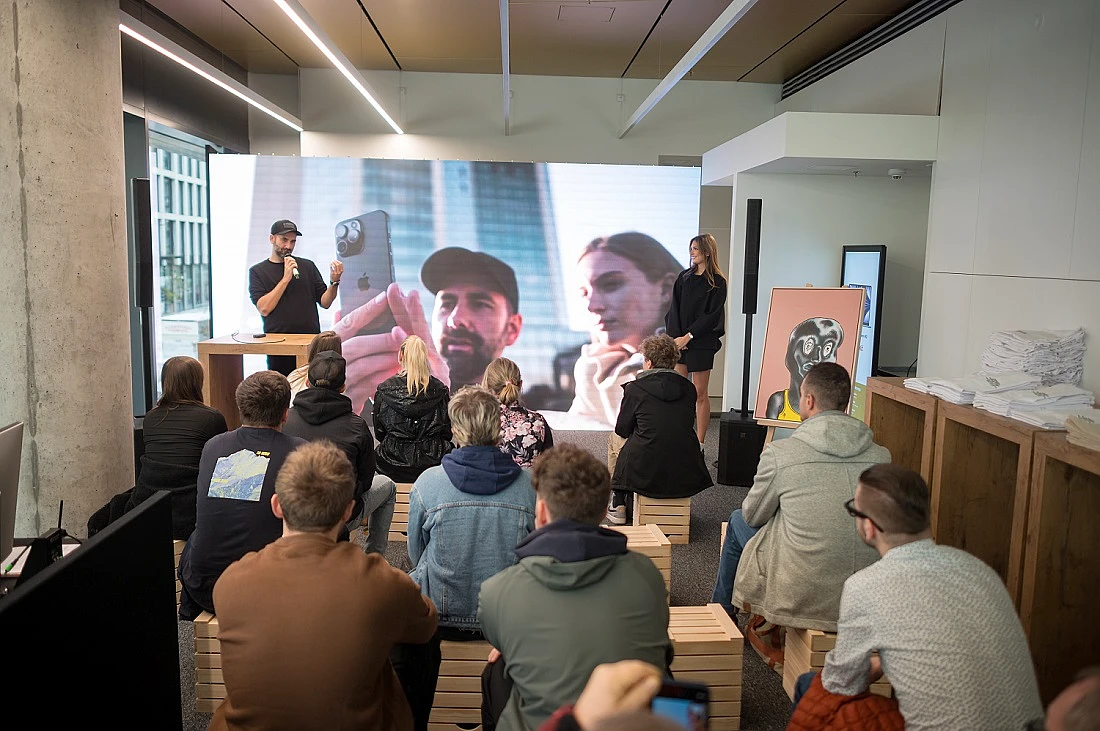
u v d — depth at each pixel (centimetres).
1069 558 301
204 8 728
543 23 753
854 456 271
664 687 97
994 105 504
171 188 795
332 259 752
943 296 560
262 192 745
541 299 766
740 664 258
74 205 358
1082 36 418
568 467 179
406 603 186
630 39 806
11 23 336
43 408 358
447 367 766
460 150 990
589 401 775
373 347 759
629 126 916
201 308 859
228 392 571
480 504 244
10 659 82
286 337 562
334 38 817
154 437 325
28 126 343
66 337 360
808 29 752
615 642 165
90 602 98
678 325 638
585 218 764
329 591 175
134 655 110
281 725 172
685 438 424
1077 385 390
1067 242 425
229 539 273
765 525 288
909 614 176
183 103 797
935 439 386
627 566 174
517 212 759
